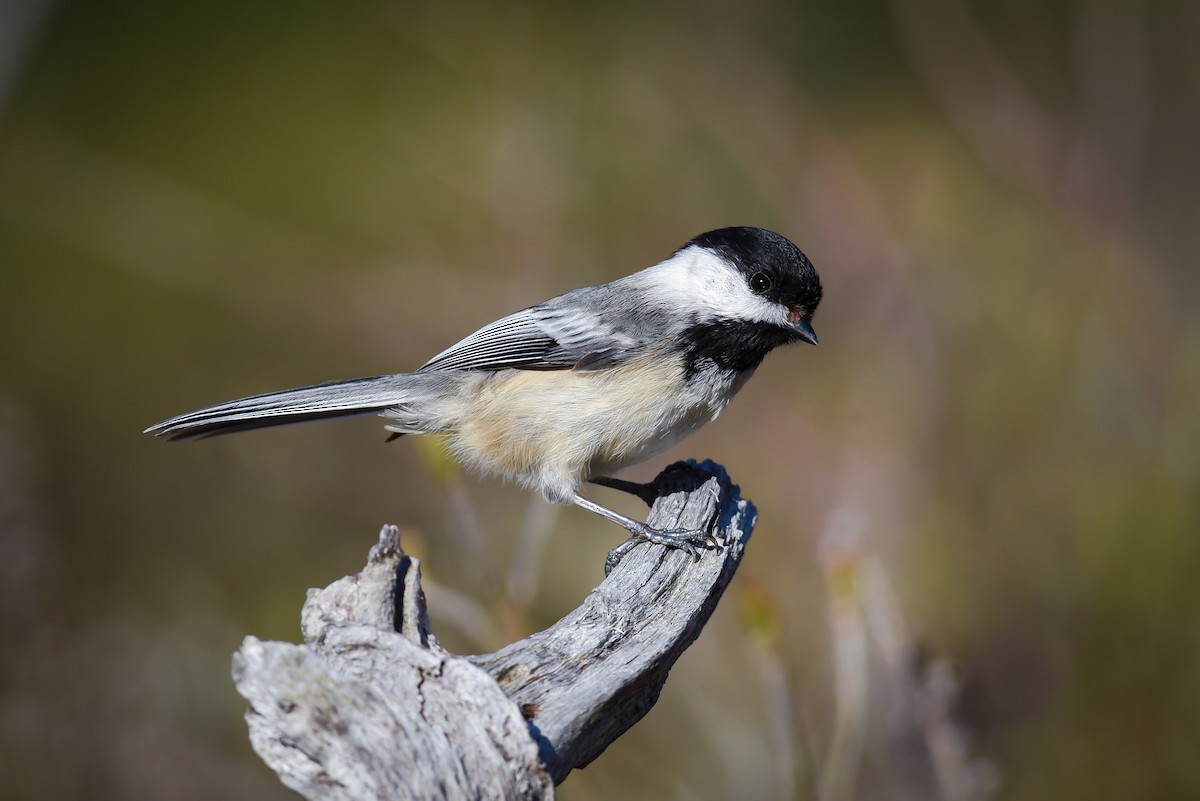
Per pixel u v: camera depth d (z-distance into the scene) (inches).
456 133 525.7
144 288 531.5
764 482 421.4
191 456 489.4
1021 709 369.7
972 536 396.2
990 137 471.8
